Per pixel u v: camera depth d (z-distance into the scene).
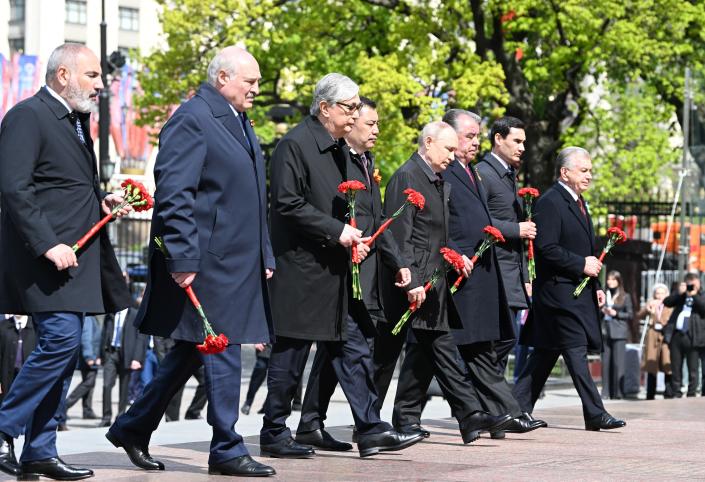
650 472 8.69
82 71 7.93
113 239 36.41
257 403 22.55
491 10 31.41
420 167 10.39
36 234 7.64
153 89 32.88
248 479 7.96
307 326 9.03
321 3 33.66
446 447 10.28
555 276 12.16
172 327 8.07
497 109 30.98
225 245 8.09
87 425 19.73
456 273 10.71
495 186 12.07
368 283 9.88
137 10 68.56
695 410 15.08
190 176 7.93
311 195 9.12
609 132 36.66
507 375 24.70
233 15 32.41
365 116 9.88
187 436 11.64
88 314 8.10
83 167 7.98
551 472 8.57
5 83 45.69
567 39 31.58
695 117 24.89
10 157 7.71
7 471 8.23
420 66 30.84
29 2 65.19
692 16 31.89
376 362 10.48
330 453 9.74
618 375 23.44
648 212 31.55
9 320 16.98
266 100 34.91
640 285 27.48
